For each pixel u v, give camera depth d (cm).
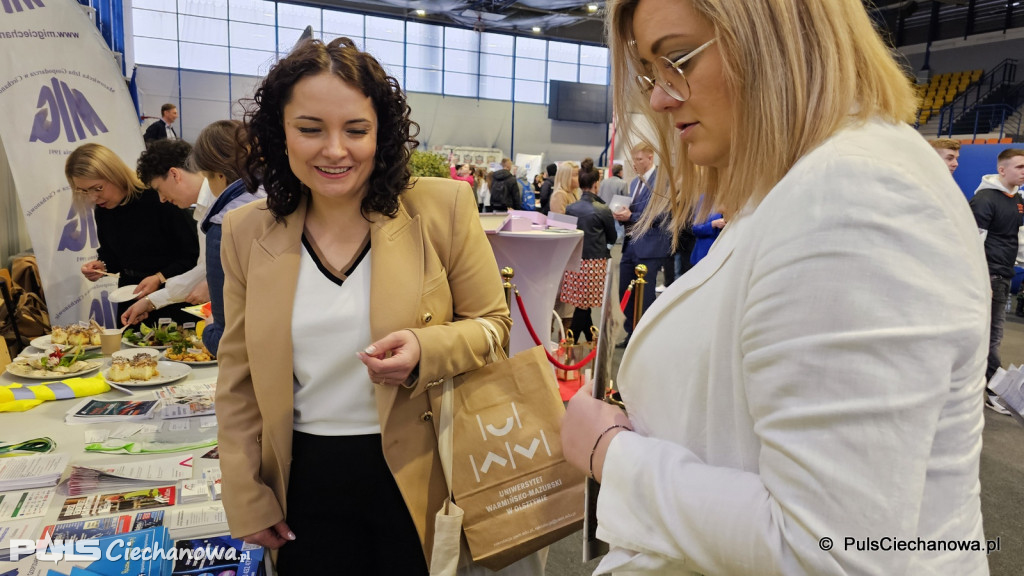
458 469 119
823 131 55
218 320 150
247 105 117
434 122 1934
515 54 1995
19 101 314
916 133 57
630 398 73
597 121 2105
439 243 125
